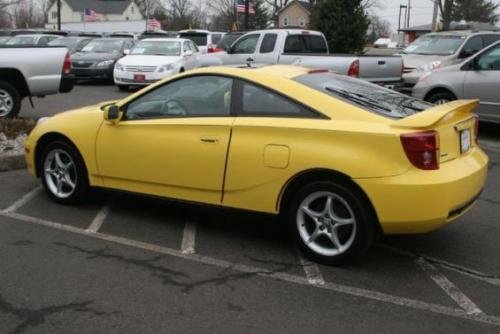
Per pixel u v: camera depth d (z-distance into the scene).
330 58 11.74
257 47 14.52
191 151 4.98
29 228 5.40
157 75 17.05
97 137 5.61
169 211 5.95
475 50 14.15
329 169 4.34
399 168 4.16
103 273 4.42
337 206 4.50
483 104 9.96
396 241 5.20
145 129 5.28
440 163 4.27
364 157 4.24
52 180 6.14
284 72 5.01
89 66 19.27
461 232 5.46
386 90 5.32
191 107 5.13
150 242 5.10
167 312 3.82
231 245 5.05
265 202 4.70
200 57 16.45
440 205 4.16
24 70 10.23
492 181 7.35
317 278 4.39
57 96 16.14
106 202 6.20
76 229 5.39
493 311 3.92
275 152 4.56
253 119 4.73
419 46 15.30
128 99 5.47
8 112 10.37
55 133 5.91
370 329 3.65
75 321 3.68
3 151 7.91
